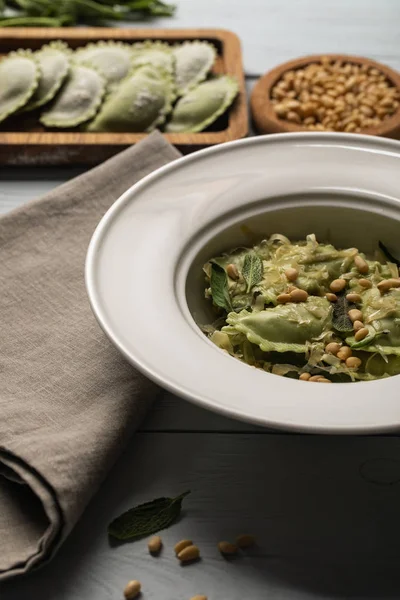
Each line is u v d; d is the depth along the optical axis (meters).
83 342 0.66
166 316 0.61
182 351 0.59
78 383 0.64
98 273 0.62
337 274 0.68
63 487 0.57
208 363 0.58
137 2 1.01
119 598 0.57
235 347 0.64
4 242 0.73
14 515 0.59
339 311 0.66
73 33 0.96
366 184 0.69
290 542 0.59
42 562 0.57
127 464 0.62
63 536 0.57
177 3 1.04
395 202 0.69
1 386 0.64
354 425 0.54
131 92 0.88
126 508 0.61
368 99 0.88
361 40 0.99
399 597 0.57
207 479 0.62
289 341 0.64
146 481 0.62
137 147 0.80
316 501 0.61
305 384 0.57
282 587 0.57
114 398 0.63
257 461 0.63
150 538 0.59
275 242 0.70
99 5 1.00
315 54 0.98
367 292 0.67
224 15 1.03
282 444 0.64
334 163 0.70
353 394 0.57
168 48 0.95
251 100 0.89
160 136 0.81
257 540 0.59
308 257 0.68
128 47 0.95
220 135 0.85
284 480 0.62
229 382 0.57
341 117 0.87
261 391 0.57
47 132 0.87
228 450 0.63
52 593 0.57
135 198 0.67
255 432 0.64
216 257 0.69
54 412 0.62
